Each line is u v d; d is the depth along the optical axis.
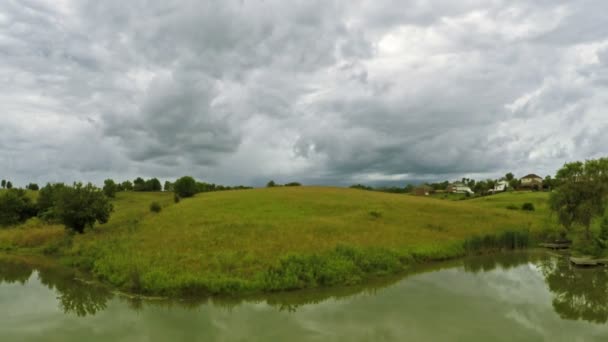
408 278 27.19
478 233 44.81
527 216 58.78
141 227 41.97
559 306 20.62
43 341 16.09
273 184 136.25
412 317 18.73
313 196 68.31
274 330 17.08
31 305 21.42
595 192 39.75
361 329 17.16
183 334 16.70
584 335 16.53
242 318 18.70
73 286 25.50
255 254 28.56
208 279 23.17
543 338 16.17
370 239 36.12
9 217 60.28
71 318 18.95
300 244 32.00
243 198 65.94
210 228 38.25
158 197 106.69
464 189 165.25
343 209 54.41
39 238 44.53
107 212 45.31
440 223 49.00
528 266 31.91
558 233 45.62
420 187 155.38
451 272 29.25
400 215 51.81
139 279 23.36
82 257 32.62
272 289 23.25
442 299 21.86
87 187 44.56
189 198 75.94
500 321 18.19
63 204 42.75
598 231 41.69
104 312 19.78
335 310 19.86
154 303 21.11
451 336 16.34
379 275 27.73
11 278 28.88
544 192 106.56
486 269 30.56
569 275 28.50
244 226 39.00
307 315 19.09
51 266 33.09
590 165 41.16
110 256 29.42
